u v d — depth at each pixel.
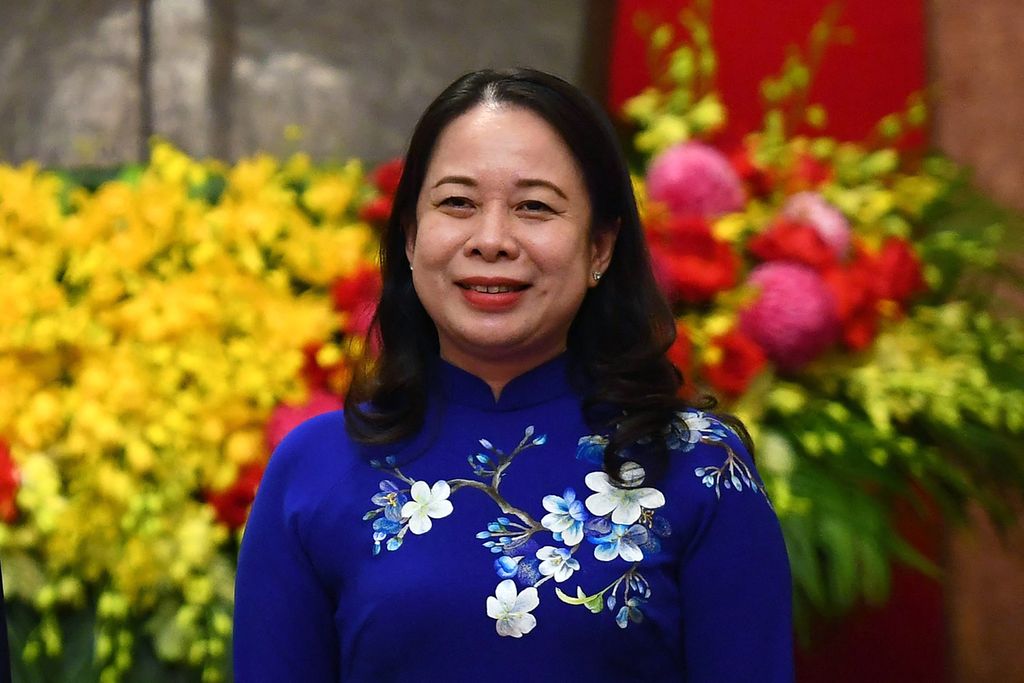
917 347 7.49
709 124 8.30
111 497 6.59
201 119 9.34
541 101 4.33
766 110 10.20
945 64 10.75
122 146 9.39
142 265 7.46
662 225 7.13
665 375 4.49
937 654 10.30
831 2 10.41
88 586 6.68
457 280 4.29
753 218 7.53
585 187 4.38
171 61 9.41
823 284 7.00
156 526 6.51
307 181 8.18
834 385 7.29
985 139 10.66
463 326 4.30
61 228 7.62
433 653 4.04
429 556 4.12
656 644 4.11
